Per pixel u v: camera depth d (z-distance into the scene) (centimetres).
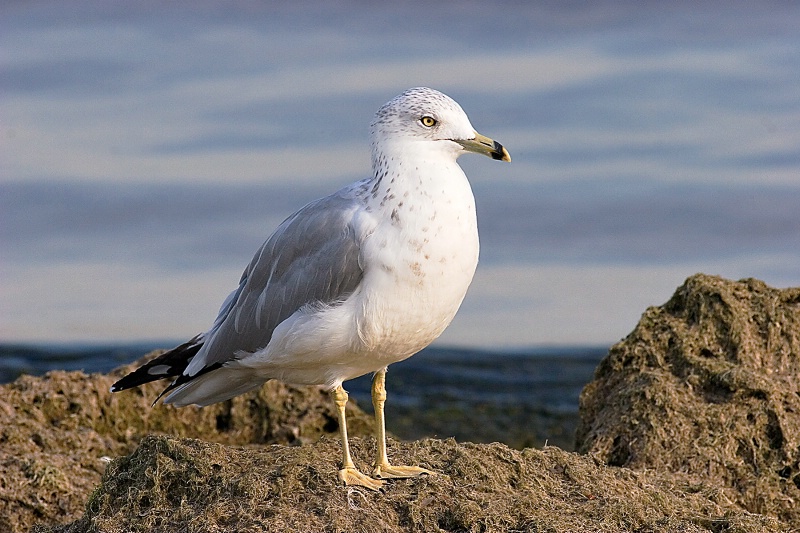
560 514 1076
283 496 1077
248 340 1187
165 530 1063
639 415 1368
